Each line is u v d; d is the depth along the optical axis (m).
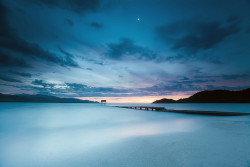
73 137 7.96
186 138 6.47
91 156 4.80
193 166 3.64
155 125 11.30
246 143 5.45
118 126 11.66
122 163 4.11
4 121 16.09
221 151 4.62
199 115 19.89
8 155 5.25
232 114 18.28
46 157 4.96
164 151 4.88
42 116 21.72
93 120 16.66
